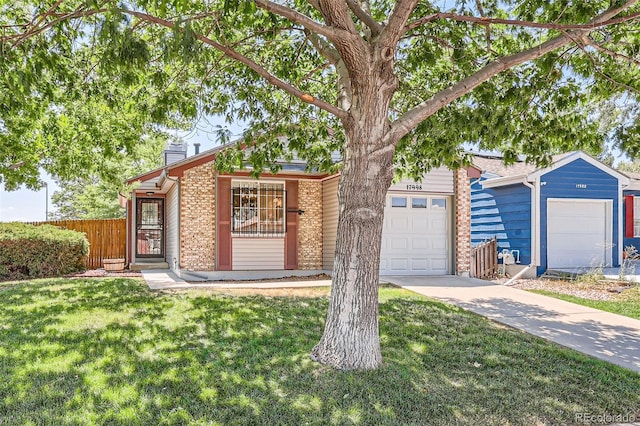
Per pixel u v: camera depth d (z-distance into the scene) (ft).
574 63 19.97
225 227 37.50
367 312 14.52
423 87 24.30
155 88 23.09
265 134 23.27
